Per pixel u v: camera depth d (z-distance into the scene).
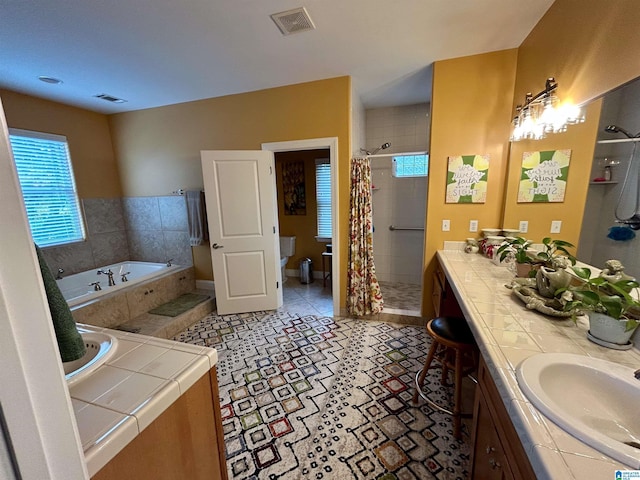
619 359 0.93
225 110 3.23
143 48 2.14
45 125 3.16
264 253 3.31
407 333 2.80
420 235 4.06
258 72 2.63
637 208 1.03
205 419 0.96
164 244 3.90
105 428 0.65
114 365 0.90
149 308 3.14
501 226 2.55
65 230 3.38
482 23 1.95
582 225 1.47
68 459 0.42
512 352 0.98
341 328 2.94
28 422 0.36
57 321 0.74
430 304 2.89
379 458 1.49
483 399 1.07
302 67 2.55
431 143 2.60
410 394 1.95
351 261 3.02
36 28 1.84
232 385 2.09
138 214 3.93
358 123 3.35
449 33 2.06
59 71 2.46
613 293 1.06
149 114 3.58
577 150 1.54
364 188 2.91
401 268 4.21
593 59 1.37
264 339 2.75
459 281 1.78
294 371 2.24
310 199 4.54
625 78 1.13
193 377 0.88
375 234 4.22
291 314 3.32
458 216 2.65
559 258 1.40
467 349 1.57
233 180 3.12
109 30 1.90
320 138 2.94
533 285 1.51
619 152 1.16
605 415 0.81
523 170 2.18
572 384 0.88
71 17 1.74
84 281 3.42
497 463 0.88
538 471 0.59
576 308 1.15
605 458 0.59
